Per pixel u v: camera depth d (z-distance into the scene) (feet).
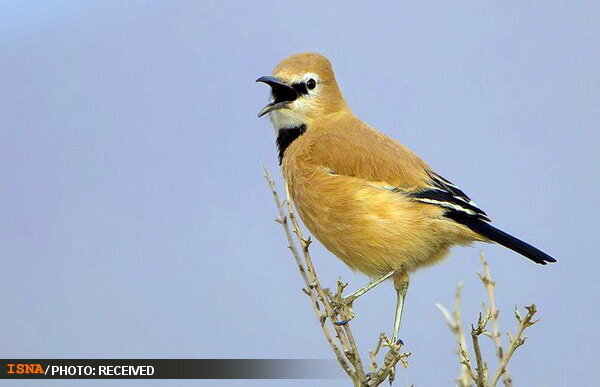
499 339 23.79
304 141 36.37
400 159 34.83
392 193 34.01
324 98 37.17
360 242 34.09
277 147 38.22
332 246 35.24
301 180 35.47
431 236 34.04
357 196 33.88
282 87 37.17
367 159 34.50
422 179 34.60
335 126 36.47
